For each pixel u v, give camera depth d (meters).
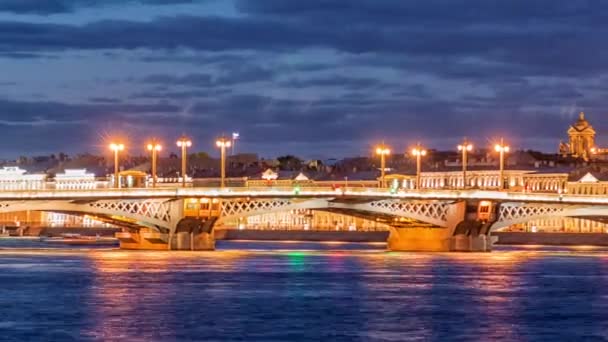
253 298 158.50
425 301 157.38
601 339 128.25
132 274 191.38
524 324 137.75
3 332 128.88
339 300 157.25
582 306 153.50
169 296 159.75
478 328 134.38
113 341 123.88
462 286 176.38
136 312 143.62
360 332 130.75
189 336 127.19
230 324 135.12
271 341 125.00
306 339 126.31
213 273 194.50
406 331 131.75
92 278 183.75
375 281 183.50
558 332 132.38
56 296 158.62
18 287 169.75
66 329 130.75
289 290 168.75
